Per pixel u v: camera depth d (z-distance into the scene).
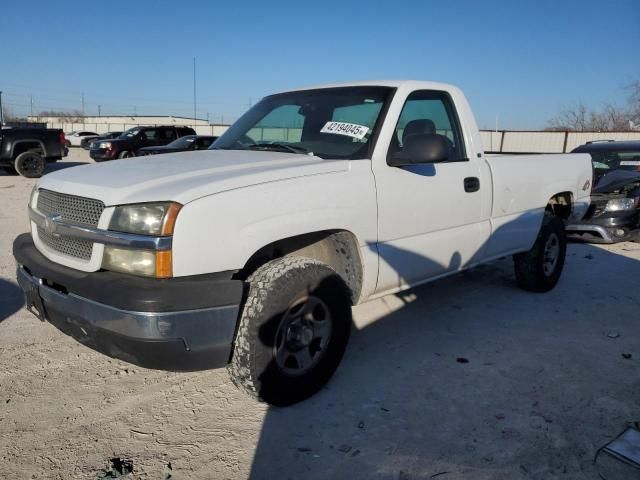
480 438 2.87
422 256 3.82
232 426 2.94
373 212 3.39
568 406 3.20
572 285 5.78
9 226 8.23
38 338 4.03
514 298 5.26
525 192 4.78
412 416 3.07
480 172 4.27
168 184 2.78
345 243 3.41
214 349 2.75
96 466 2.59
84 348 3.88
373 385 3.43
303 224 3.01
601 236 7.82
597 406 3.20
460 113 4.23
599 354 3.96
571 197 5.52
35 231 3.30
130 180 2.87
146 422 2.97
